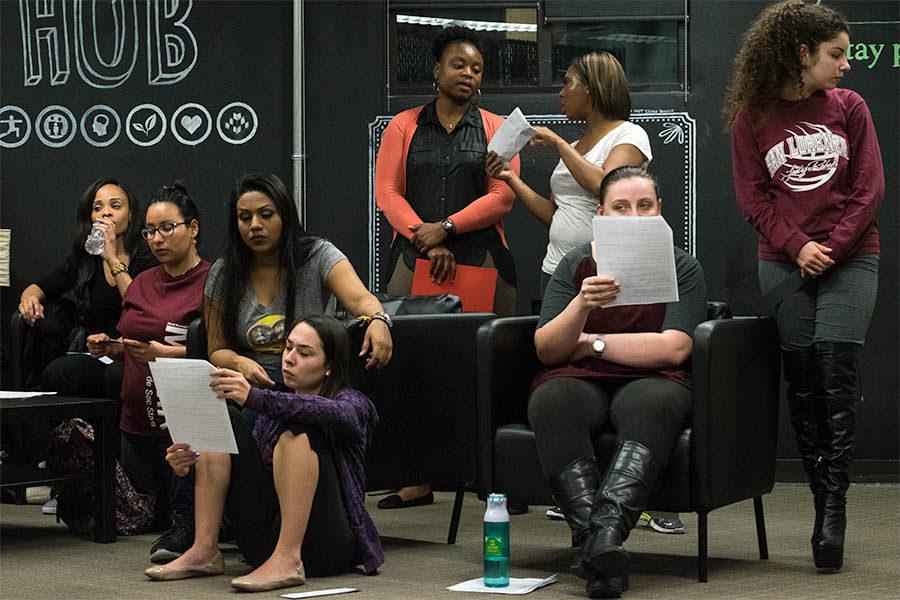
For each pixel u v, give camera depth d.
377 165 6.74
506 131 6.11
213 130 7.88
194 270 5.99
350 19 7.72
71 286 6.99
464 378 5.49
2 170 7.99
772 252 5.10
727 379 4.59
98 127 7.96
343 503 4.68
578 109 6.02
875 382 7.38
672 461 4.51
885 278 7.37
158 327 5.88
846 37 4.88
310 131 7.76
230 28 7.85
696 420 4.49
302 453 4.50
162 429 5.88
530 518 6.25
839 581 4.63
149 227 5.92
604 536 4.20
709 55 7.50
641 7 7.53
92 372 6.53
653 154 7.55
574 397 4.52
